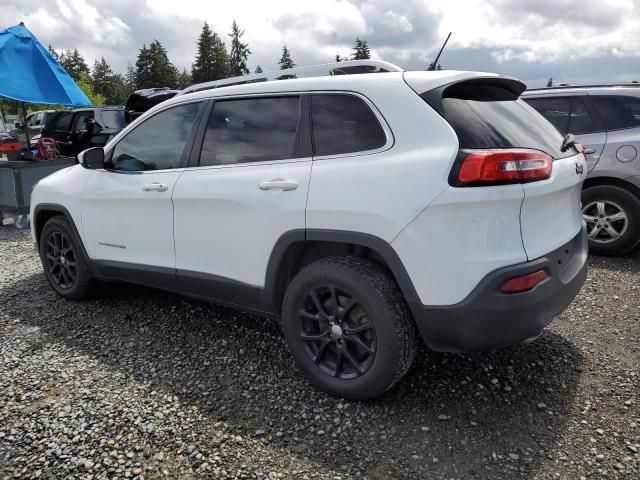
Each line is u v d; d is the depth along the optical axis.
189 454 2.40
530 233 2.42
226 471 2.29
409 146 2.52
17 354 3.42
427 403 2.78
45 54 8.49
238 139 3.18
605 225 5.32
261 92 3.13
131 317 4.01
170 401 2.83
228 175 3.12
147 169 3.66
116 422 2.64
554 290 2.50
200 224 3.26
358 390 2.69
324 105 2.87
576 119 5.43
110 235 3.87
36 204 4.46
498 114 2.69
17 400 2.86
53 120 13.86
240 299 3.20
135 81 98.06
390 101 2.63
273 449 2.44
